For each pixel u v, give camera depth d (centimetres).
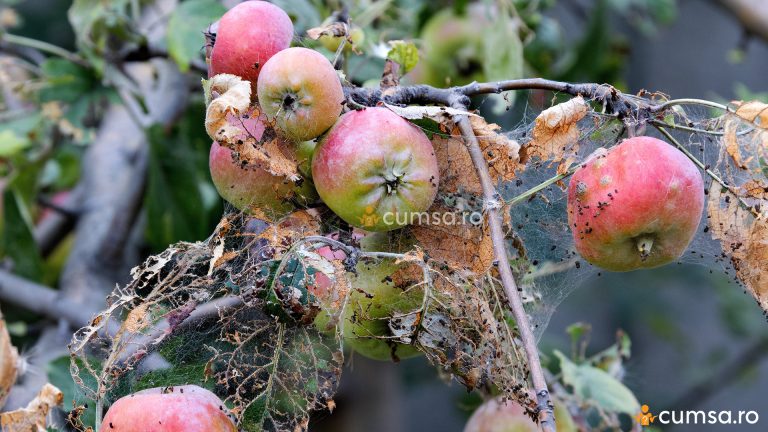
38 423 114
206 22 140
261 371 114
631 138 115
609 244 115
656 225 113
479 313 114
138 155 166
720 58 352
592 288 285
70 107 147
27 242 152
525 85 115
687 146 120
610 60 192
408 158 111
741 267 117
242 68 113
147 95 162
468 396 155
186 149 153
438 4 159
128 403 111
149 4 162
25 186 162
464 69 155
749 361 270
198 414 111
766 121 114
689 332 312
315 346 114
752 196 116
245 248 114
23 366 126
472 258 115
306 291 112
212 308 114
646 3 204
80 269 156
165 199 151
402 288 115
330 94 111
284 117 111
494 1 151
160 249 152
